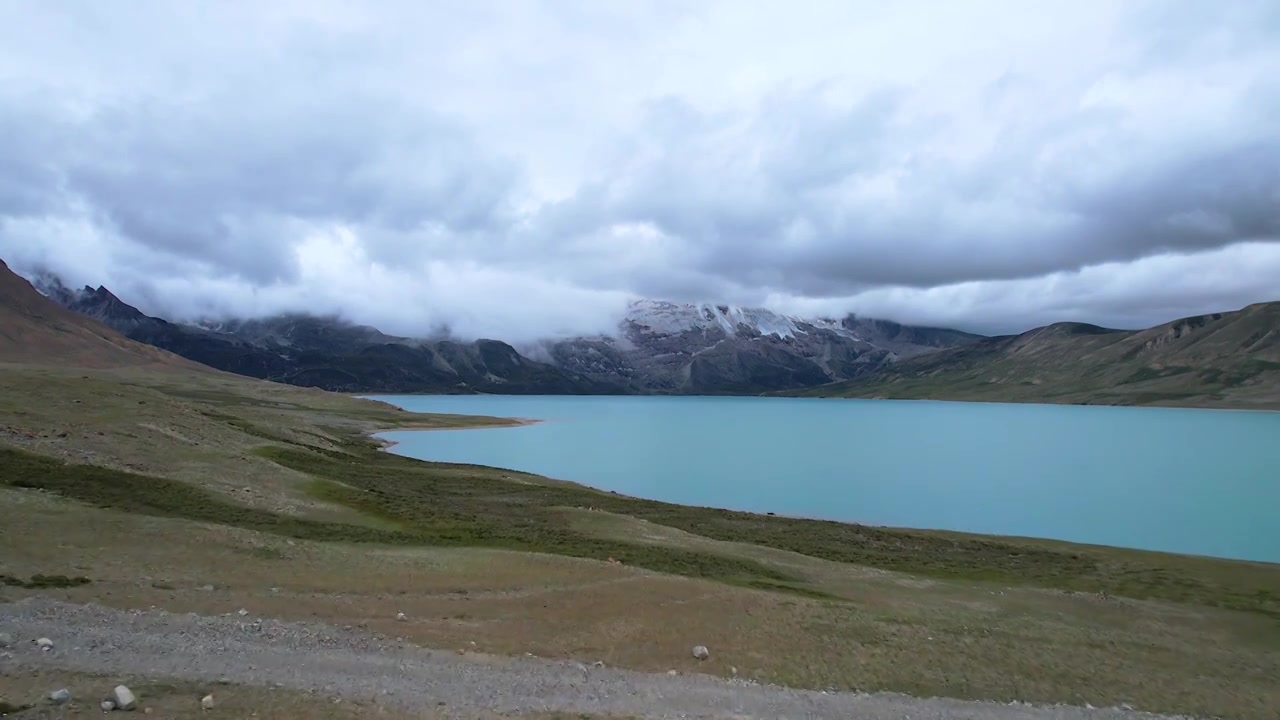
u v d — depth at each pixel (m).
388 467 90.94
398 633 24.78
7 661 17.80
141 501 40.25
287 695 18.19
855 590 40.72
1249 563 57.50
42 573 25.94
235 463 56.22
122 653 19.56
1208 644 34.59
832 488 107.69
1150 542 71.38
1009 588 45.75
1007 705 24.34
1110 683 27.31
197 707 16.53
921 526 78.19
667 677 23.52
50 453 45.56
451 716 18.52
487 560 36.56
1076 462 148.25
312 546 35.94
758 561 46.09
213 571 29.58
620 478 117.06
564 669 23.23
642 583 34.00
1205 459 154.00
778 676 24.58
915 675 25.92
